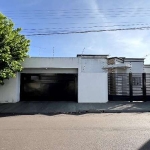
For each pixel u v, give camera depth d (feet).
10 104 52.31
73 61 56.85
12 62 47.57
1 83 51.37
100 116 37.99
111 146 18.70
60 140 20.75
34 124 29.63
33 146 18.81
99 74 56.08
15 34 47.85
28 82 60.29
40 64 56.65
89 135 22.75
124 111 44.50
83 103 54.03
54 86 60.54
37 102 56.13
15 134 23.31
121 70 80.59
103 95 55.72
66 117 36.96
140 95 57.62
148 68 89.15
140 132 24.07
